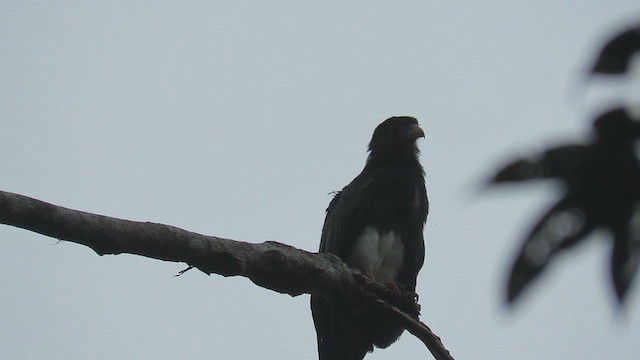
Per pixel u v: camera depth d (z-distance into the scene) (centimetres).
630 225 532
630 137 529
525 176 536
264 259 1205
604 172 532
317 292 1347
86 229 1030
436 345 1418
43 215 1001
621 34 512
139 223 1079
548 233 538
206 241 1134
